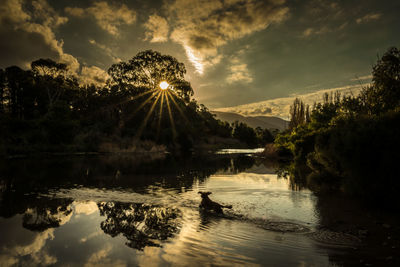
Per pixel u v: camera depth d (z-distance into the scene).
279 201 9.13
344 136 9.61
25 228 5.76
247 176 15.82
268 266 4.08
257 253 4.61
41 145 34.16
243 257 4.41
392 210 7.89
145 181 13.15
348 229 6.09
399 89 12.41
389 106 12.53
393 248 4.95
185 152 47.56
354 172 9.02
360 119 10.21
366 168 8.58
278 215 7.30
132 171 17.56
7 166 18.81
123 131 49.09
